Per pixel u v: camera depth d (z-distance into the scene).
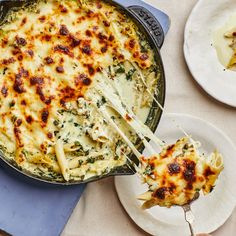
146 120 0.92
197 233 1.00
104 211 1.01
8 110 0.86
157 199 0.89
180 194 0.88
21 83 0.87
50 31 0.88
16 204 0.95
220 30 1.03
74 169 0.90
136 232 1.01
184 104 1.03
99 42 0.90
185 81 1.03
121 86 0.92
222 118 1.03
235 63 1.02
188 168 0.89
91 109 0.90
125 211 1.01
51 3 0.89
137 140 0.92
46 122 0.88
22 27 0.87
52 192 0.96
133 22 0.91
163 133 1.00
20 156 0.87
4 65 0.86
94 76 0.90
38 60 0.88
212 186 0.89
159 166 0.88
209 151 1.01
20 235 0.95
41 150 0.87
